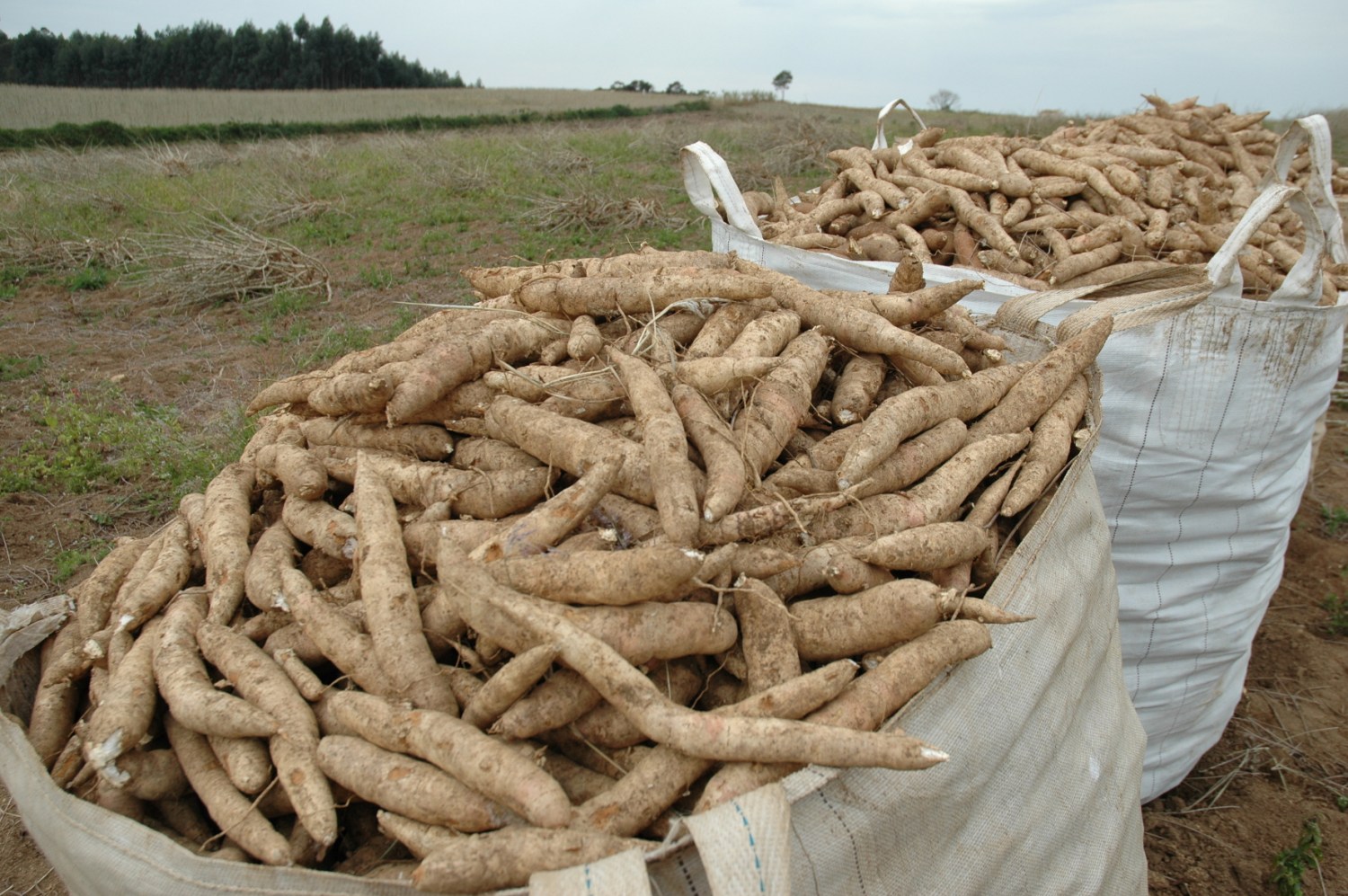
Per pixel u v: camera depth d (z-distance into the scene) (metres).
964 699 2.07
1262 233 5.09
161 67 56.97
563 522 2.23
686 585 2.02
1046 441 2.84
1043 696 2.28
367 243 13.86
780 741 1.73
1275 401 3.60
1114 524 3.83
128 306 11.44
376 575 2.27
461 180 17.81
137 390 8.65
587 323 3.03
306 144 24.30
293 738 1.97
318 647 2.23
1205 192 5.20
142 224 15.05
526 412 2.62
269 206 15.45
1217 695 4.05
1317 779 4.07
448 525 2.45
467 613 2.02
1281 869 3.47
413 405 2.69
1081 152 6.16
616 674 1.86
